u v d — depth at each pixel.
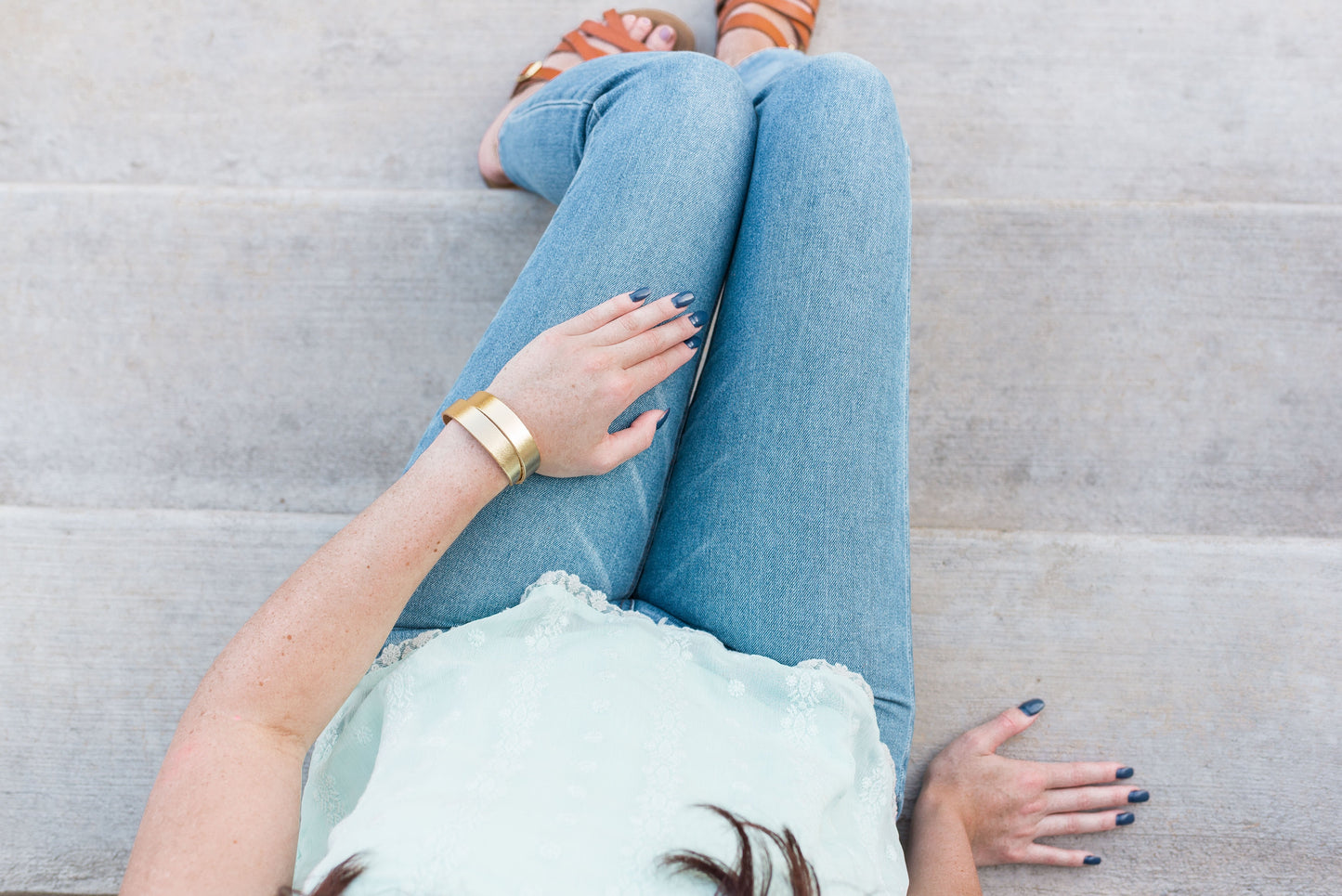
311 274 1.51
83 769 1.34
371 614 0.67
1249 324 1.47
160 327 1.49
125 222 1.51
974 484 1.45
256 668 0.63
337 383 1.49
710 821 0.59
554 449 0.76
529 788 0.61
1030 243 1.50
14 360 1.48
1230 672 1.37
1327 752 1.34
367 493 1.47
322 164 1.61
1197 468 1.44
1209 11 1.61
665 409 0.90
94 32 1.61
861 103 0.99
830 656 0.83
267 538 1.41
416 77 1.63
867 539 0.87
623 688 0.70
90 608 1.38
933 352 1.49
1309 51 1.60
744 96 1.05
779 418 0.89
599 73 1.10
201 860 0.55
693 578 0.88
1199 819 1.32
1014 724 1.33
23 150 1.59
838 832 0.69
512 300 0.92
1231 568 1.39
